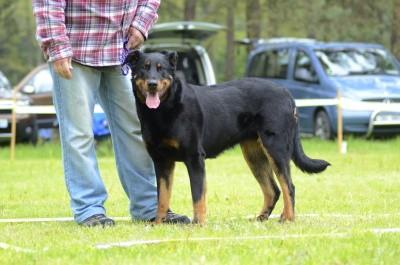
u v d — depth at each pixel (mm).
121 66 10359
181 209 12547
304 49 27016
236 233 9359
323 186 15227
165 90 10039
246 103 10867
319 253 7867
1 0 43656
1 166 20406
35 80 28391
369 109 24469
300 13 32688
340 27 32875
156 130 10172
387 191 14375
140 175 10844
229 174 17938
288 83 27188
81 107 10289
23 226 10406
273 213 11992
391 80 25578
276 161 10789
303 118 26406
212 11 37031
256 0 33094
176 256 7875
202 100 10500
